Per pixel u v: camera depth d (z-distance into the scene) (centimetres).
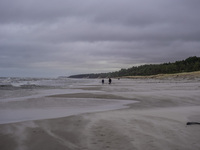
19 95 1933
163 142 544
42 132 641
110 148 507
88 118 851
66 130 663
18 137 591
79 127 702
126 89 2916
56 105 1303
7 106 1236
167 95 1869
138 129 671
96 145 528
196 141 552
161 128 681
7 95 1923
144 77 16762
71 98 1706
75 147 515
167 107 1200
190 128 680
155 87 3362
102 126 712
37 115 938
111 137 589
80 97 1783
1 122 789
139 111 1048
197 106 1238
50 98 1697
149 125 723
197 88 2955
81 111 1059
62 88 3177
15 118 873
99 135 608
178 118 846
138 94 2014
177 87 3272
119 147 512
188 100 1516
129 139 571
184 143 537
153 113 974
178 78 9894
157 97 1719
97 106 1265
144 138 577
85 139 574
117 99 1634
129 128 684
